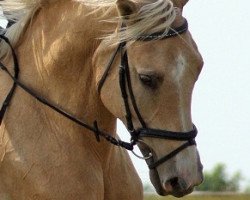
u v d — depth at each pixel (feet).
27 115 35.19
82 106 35.17
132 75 33.17
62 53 35.19
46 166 34.58
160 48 32.68
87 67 35.01
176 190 32.68
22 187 34.86
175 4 34.01
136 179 36.99
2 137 35.22
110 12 34.47
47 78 35.42
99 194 34.94
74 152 34.83
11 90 35.60
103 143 35.45
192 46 32.89
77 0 35.45
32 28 36.32
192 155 32.53
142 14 33.09
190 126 32.58
